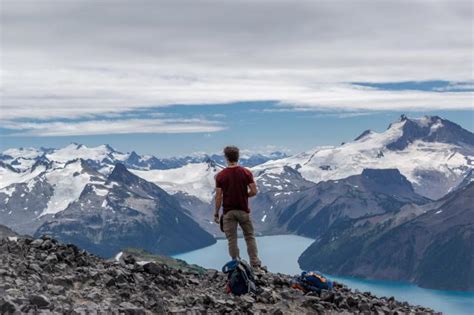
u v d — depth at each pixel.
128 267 26.39
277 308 22.50
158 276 25.73
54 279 22.47
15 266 23.19
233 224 26.28
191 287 26.20
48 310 17.86
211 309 22.17
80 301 20.73
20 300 18.08
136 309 19.88
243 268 24.77
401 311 26.44
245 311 22.47
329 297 25.41
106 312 19.12
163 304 21.70
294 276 28.19
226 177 26.27
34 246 27.59
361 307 25.12
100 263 27.06
